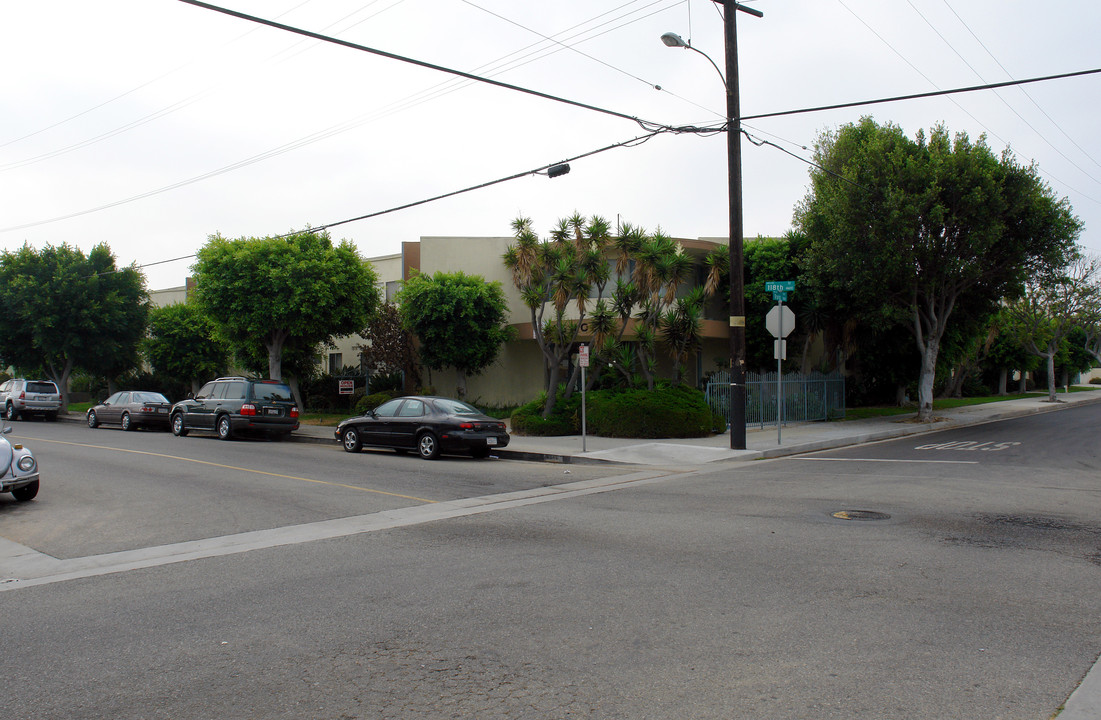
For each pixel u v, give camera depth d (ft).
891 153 72.54
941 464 47.29
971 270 74.54
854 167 73.46
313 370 108.78
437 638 16.42
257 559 24.14
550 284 72.69
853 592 19.33
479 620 17.58
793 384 79.56
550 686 13.80
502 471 46.85
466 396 93.35
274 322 82.02
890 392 115.03
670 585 20.20
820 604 18.38
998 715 12.44
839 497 34.47
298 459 53.11
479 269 94.79
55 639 16.71
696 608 18.19
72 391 155.43
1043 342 145.89
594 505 33.65
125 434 77.92
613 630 16.72
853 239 74.23
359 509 33.19
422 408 55.01
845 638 16.02
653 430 65.36
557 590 19.90
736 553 23.70
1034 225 73.41
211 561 23.99
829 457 53.06
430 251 94.68
